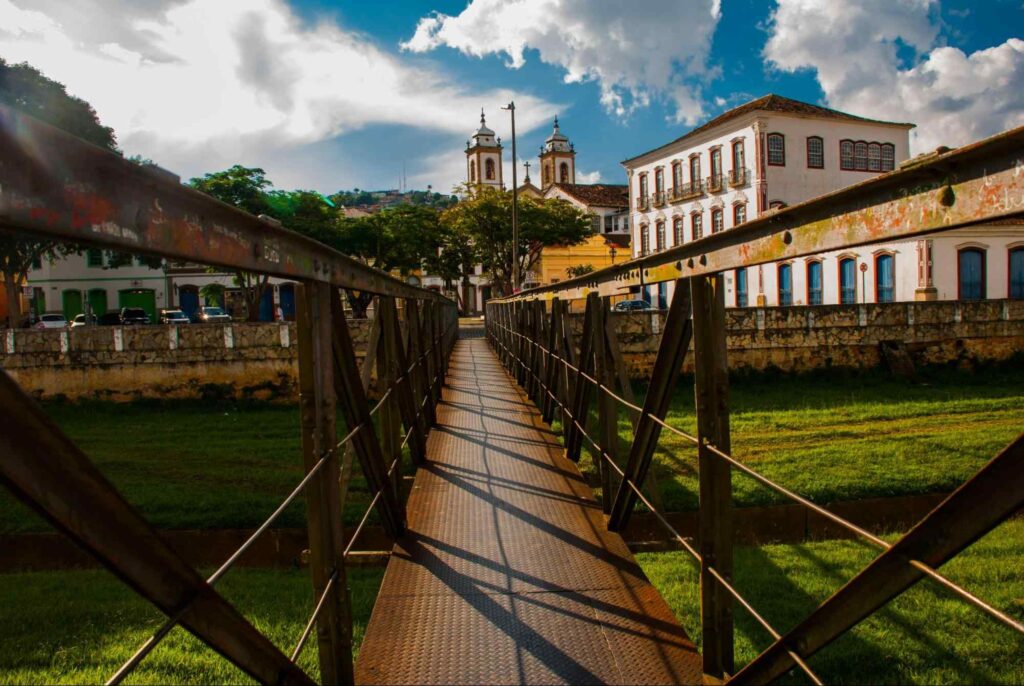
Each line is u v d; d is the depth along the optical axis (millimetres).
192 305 41031
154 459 12570
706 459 2590
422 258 37656
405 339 6613
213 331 18344
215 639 1688
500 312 18188
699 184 38062
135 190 1310
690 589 5254
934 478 9766
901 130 37062
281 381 18375
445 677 2723
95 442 14227
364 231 33844
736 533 8539
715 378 2561
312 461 2449
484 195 37219
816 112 34844
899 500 9133
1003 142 1174
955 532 1455
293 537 8805
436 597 3449
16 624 5402
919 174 1430
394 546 4164
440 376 10906
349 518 8625
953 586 1428
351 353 3160
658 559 6207
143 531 1393
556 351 6914
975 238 26422
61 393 18172
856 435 12883
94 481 1255
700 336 2598
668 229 41281
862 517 9016
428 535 4348
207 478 11242
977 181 1282
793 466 10508
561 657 2861
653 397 3312
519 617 3223
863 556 6371
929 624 4656
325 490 2488
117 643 4844
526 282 50438
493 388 11555
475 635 3061
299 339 2453
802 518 8797
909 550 1571
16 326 27922
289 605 5613
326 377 2535
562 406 6578
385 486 3908
